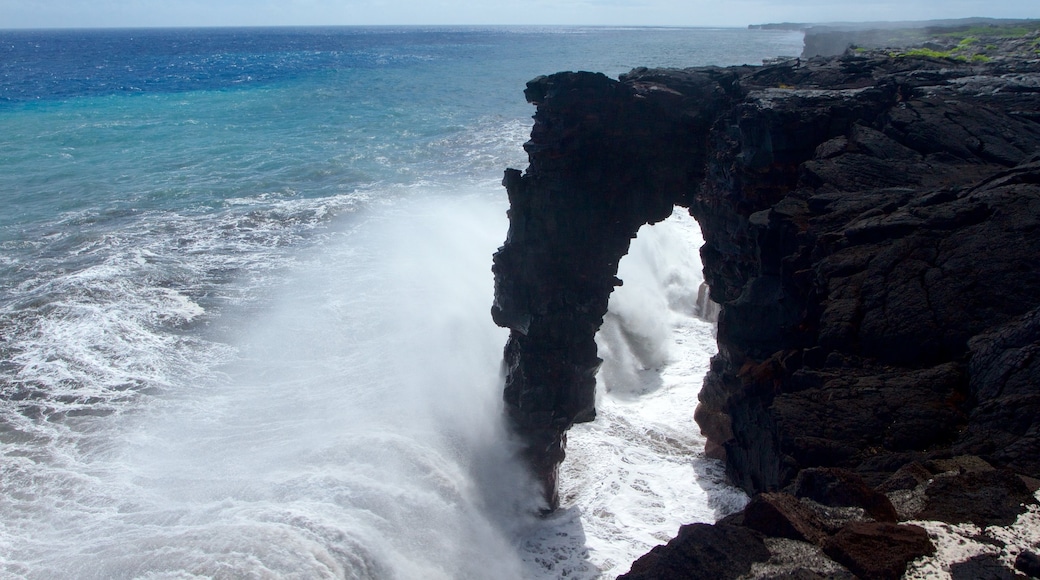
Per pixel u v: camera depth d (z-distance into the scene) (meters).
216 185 55.31
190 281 37.84
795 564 9.53
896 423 13.47
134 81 124.50
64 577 18.61
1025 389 13.05
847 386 14.57
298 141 72.12
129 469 23.39
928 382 14.23
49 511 21.38
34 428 25.52
